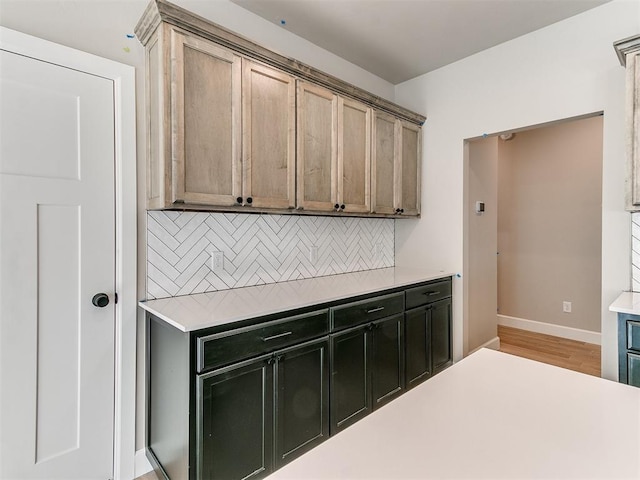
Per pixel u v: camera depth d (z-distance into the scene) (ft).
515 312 14.37
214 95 5.86
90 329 5.66
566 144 12.98
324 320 6.39
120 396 5.91
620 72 7.14
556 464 2.01
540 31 8.18
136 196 6.05
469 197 10.58
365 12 7.50
